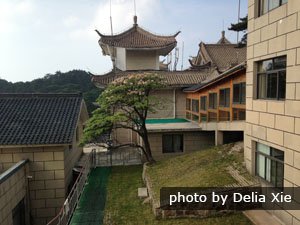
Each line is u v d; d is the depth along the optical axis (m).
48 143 11.46
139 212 10.21
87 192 12.88
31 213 11.82
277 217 8.48
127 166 16.95
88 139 14.28
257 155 9.99
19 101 14.42
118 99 14.37
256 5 9.73
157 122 20.88
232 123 13.20
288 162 7.82
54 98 14.80
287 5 7.77
